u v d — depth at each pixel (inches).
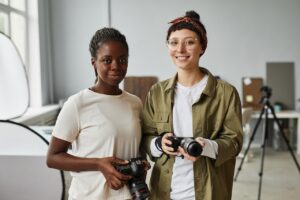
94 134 40.5
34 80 184.4
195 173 44.8
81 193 41.4
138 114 45.5
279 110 196.9
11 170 52.5
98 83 42.1
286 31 200.5
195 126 45.3
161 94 48.3
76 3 203.0
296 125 194.1
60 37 205.3
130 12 202.4
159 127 47.1
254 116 188.1
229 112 45.6
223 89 46.2
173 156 45.7
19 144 52.5
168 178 45.9
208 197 44.3
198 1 199.9
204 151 42.0
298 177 143.9
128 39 204.1
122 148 41.7
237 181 139.2
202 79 47.6
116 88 42.8
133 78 203.8
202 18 201.0
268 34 201.0
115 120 41.3
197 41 44.8
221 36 201.9
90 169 39.6
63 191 53.5
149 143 46.4
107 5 201.2
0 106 57.1
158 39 203.0
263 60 202.7
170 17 201.5
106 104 41.4
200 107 45.6
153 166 48.6
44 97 193.0
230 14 200.5
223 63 203.5
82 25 204.2
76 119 40.5
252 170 154.7
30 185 53.0
